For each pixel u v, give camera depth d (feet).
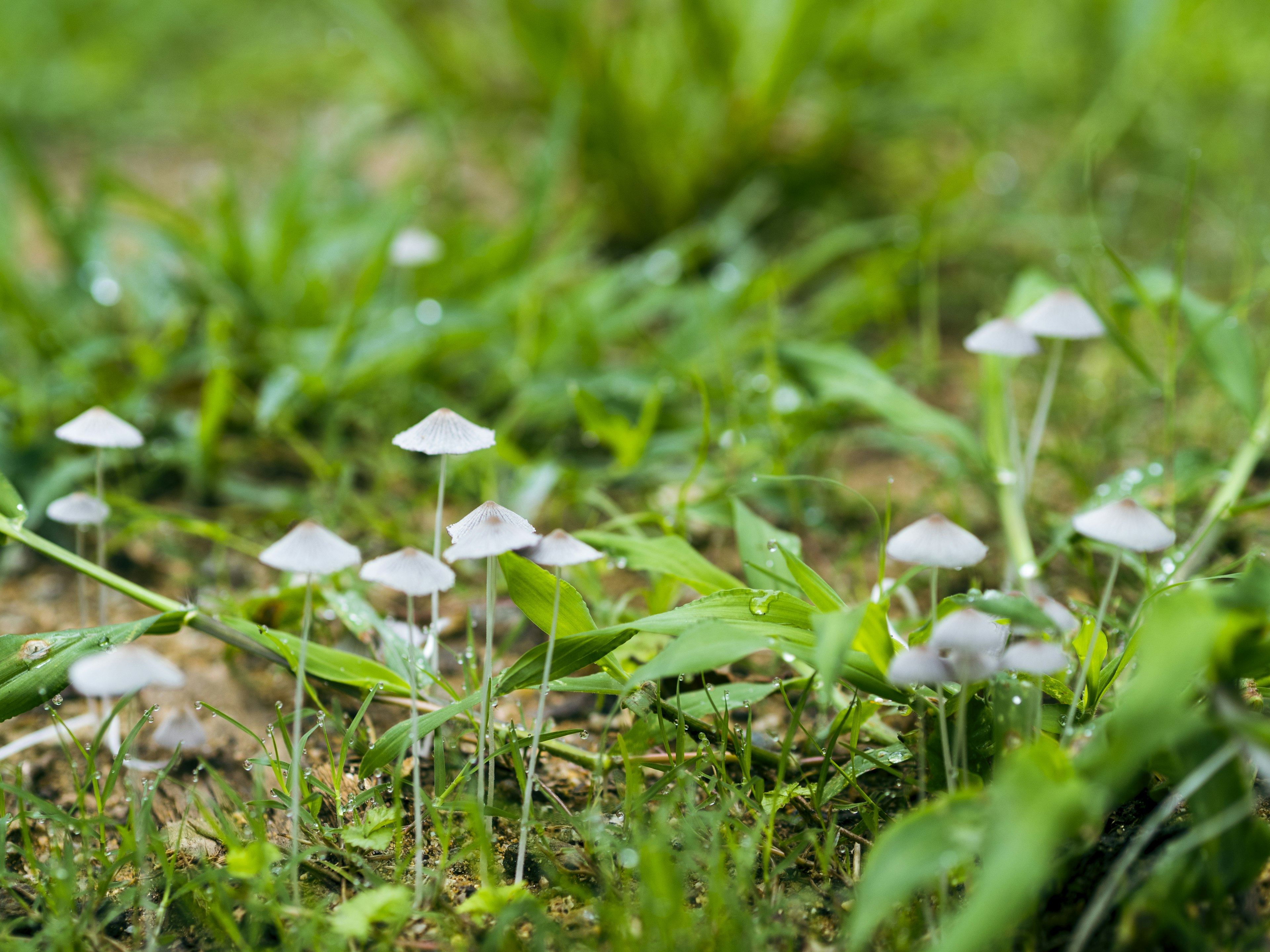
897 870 1.36
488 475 1.99
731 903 1.48
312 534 1.47
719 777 1.56
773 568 1.66
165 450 2.04
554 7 3.04
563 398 2.18
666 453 2.01
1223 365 1.83
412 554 1.49
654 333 2.78
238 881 1.53
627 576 1.89
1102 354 2.44
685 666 1.46
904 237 2.74
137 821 1.56
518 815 1.52
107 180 2.50
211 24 5.57
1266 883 1.49
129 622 1.74
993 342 1.70
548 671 1.51
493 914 1.51
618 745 1.57
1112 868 1.50
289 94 4.80
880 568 1.55
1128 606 1.75
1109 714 1.50
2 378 2.00
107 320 2.50
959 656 1.45
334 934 1.48
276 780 1.63
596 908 1.49
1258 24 3.74
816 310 2.59
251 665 1.77
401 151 4.03
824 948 1.49
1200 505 1.91
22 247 3.13
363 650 1.76
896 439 1.94
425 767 1.63
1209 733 1.43
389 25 3.12
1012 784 1.36
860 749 1.62
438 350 2.25
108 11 5.37
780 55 3.05
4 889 1.54
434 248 2.37
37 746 1.67
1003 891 1.33
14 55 4.98
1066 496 1.99
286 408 2.16
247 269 2.40
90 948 1.50
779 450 1.93
